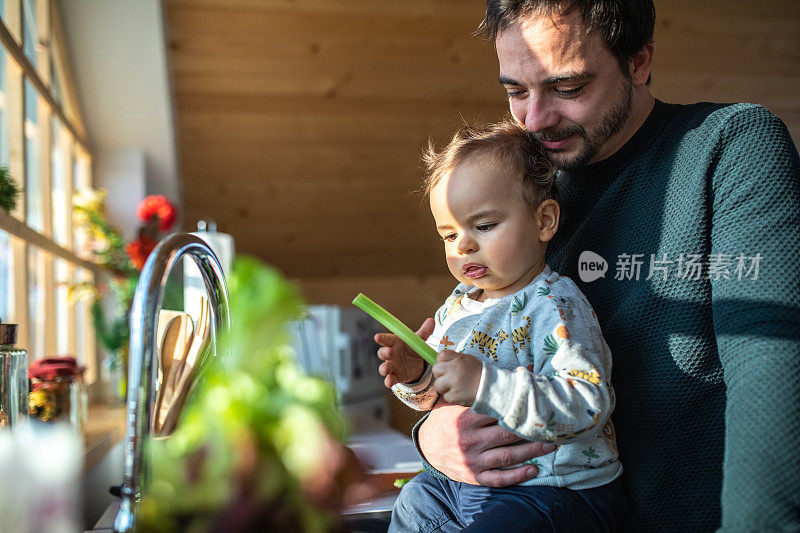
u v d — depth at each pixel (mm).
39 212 2293
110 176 3299
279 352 472
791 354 820
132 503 641
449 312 1162
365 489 482
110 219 3285
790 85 4070
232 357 466
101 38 3010
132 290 2715
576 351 944
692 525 1011
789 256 889
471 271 1093
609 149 1099
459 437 1028
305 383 473
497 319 1064
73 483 668
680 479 1016
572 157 1073
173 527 466
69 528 611
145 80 3160
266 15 3176
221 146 3797
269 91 3541
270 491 456
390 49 3455
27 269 1896
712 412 1005
